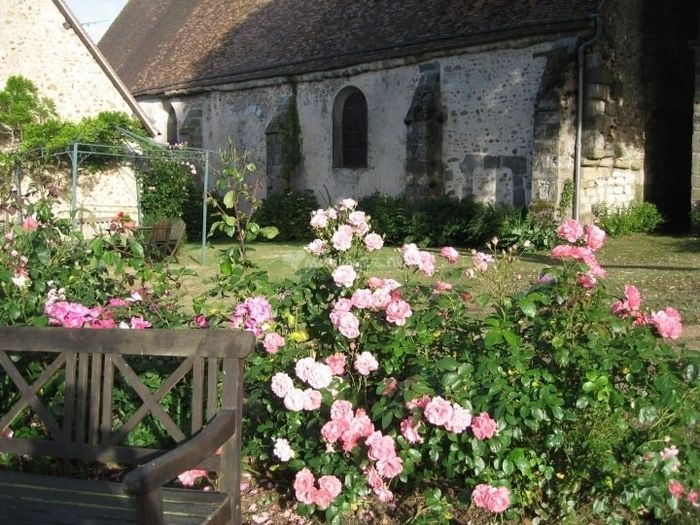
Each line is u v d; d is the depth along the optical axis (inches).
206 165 517.0
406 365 126.7
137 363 137.4
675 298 312.2
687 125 644.7
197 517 96.6
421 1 642.8
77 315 132.7
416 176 597.6
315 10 757.3
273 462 140.9
